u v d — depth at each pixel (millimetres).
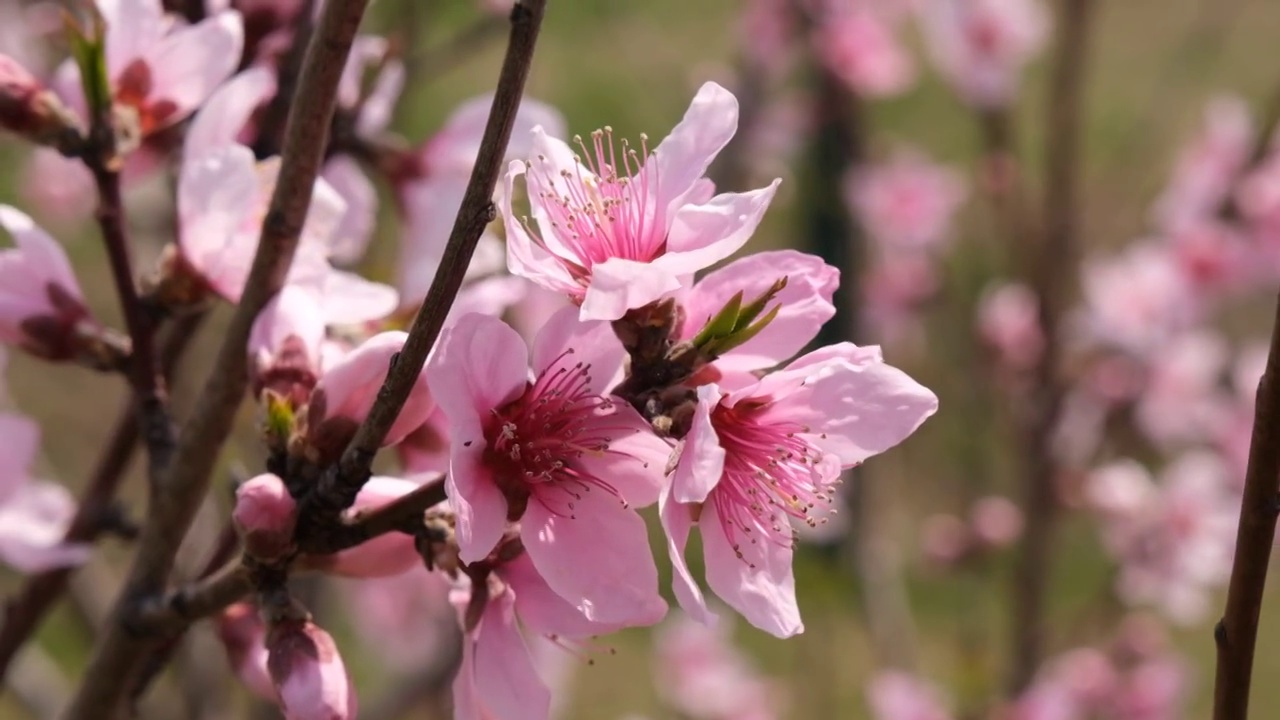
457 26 966
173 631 470
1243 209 946
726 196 431
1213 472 933
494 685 445
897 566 1055
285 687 442
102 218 485
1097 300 926
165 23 512
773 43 1075
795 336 441
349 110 542
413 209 540
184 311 488
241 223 483
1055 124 813
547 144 445
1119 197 1028
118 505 524
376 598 944
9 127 482
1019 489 875
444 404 430
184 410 666
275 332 466
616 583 437
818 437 439
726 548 441
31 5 716
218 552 490
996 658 1008
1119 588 930
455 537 439
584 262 442
